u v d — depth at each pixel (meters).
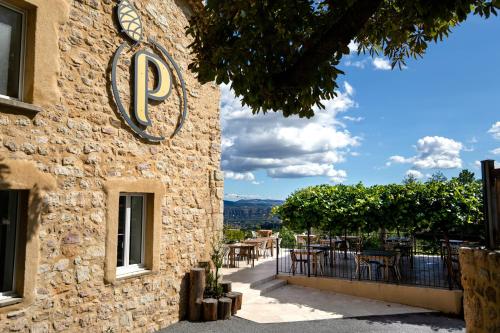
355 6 3.38
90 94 5.07
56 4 4.63
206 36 4.04
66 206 4.66
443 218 8.23
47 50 4.48
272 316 7.03
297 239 15.34
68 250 4.65
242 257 12.35
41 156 4.38
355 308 7.72
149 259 6.00
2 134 3.97
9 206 4.24
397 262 8.80
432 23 3.52
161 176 6.27
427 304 7.79
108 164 5.29
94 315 4.96
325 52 3.57
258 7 3.67
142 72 5.89
